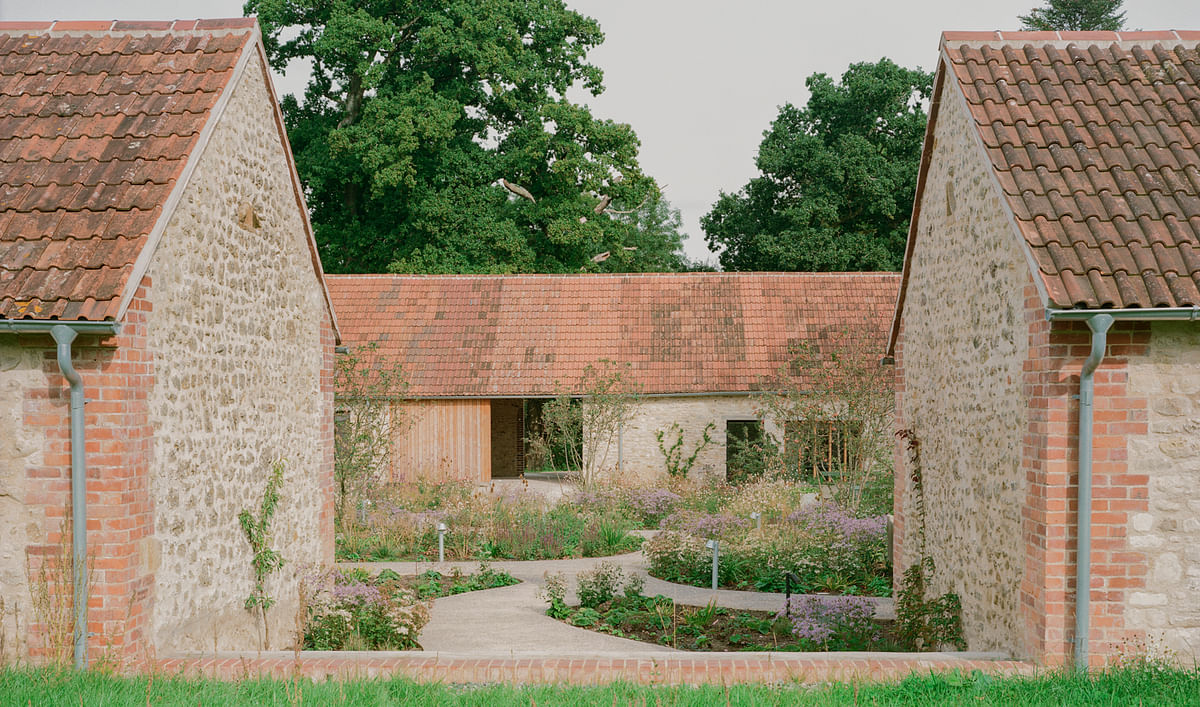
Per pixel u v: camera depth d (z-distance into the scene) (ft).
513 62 108.17
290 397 37.91
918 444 37.42
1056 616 24.21
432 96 103.35
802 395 73.20
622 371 86.43
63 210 25.94
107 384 24.27
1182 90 28.66
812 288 92.73
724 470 85.05
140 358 25.36
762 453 79.82
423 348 90.48
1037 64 29.99
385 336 91.66
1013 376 26.76
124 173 26.81
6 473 24.36
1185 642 24.02
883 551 50.19
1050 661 24.21
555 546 59.41
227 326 31.86
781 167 132.77
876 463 67.05
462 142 109.60
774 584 47.55
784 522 56.18
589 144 111.24
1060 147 27.22
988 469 28.91
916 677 23.13
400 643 35.50
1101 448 24.11
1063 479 24.18
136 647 24.97
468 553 58.29
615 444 85.97
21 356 24.45
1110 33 31.24
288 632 36.52
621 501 70.79
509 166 109.40
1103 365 24.11
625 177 112.16
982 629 29.37
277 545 35.94
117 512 24.32
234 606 31.99
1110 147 27.07
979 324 29.73
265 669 24.73
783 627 37.40
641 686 22.77
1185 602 24.03
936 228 34.81
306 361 39.83
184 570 28.27
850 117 134.51
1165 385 24.09
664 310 92.22
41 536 24.40
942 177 33.81
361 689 22.20
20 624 24.34
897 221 130.62
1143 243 24.36
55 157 27.55
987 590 28.96
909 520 38.60
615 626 39.47
